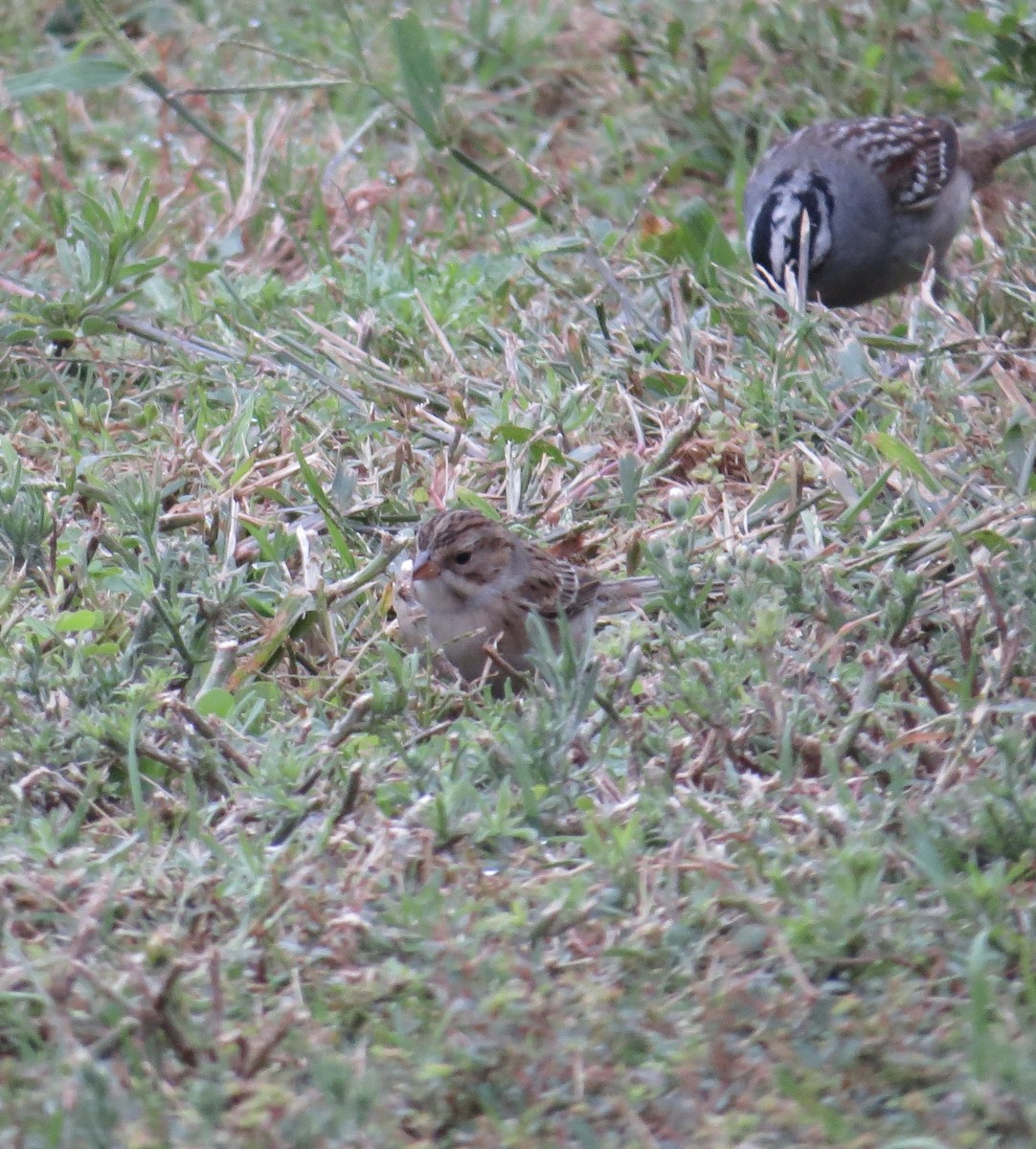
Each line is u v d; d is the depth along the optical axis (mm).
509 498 11539
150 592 9250
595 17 19438
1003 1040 5934
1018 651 8758
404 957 6734
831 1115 5676
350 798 7633
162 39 20062
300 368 13172
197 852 7398
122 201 15438
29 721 8352
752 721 8273
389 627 10078
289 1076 6035
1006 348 13016
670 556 10102
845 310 15375
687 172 18109
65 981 6301
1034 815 7105
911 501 11062
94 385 13031
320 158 17609
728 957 6617
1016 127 16484
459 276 14664
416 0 20219
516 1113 5957
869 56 18328
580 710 7961
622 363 13133
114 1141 5664
